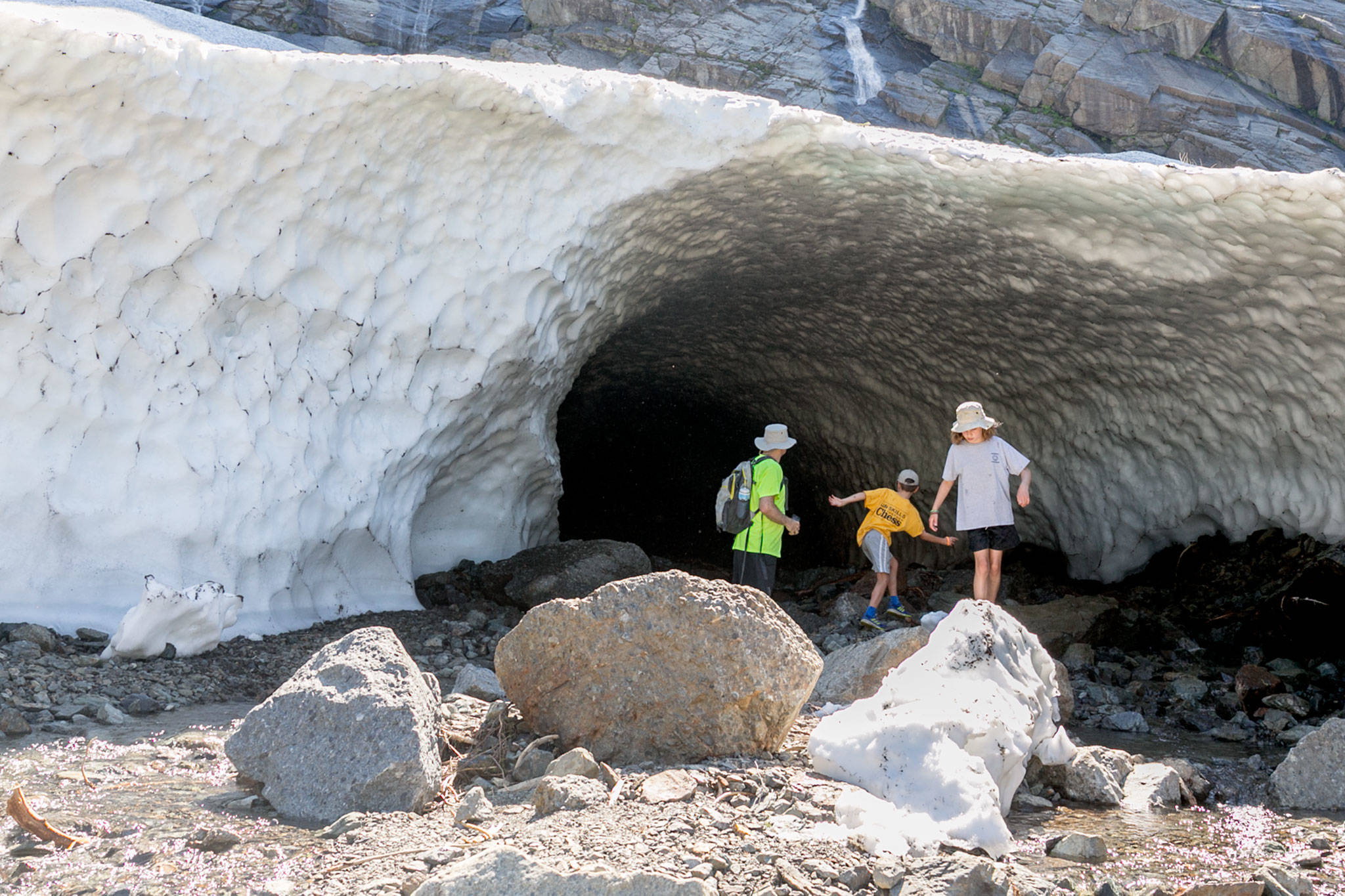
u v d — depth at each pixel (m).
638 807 3.32
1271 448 9.45
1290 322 8.41
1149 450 10.70
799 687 3.97
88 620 5.88
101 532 6.10
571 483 18.12
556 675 4.00
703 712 3.90
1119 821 3.94
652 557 18.22
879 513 8.73
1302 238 7.45
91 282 5.98
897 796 3.53
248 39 7.88
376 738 3.49
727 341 14.11
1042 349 10.99
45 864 2.88
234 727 4.57
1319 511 9.13
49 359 5.87
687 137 8.21
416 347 7.78
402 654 3.85
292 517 7.00
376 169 7.13
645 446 17.83
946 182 8.45
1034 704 4.28
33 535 5.87
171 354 6.33
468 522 9.34
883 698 4.13
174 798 3.53
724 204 9.20
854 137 8.20
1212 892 2.91
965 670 4.21
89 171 5.86
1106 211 8.19
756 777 3.61
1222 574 9.70
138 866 2.89
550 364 9.15
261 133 6.39
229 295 6.56
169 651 5.67
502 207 7.89
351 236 7.18
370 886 2.72
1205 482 10.20
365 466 7.59
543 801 3.37
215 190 6.37
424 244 7.61
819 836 3.13
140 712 4.83
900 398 13.58
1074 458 11.62
